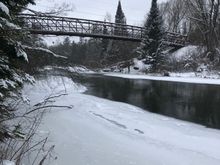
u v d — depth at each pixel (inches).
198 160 322.3
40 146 308.8
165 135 432.1
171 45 2174.0
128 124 482.0
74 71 652.7
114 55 2699.3
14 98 385.4
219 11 2030.0
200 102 780.0
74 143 336.5
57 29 1716.3
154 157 319.0
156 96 896.9
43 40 522.3
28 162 259.9
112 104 694.5
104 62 2659.9
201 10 1962.4
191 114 616.7
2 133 276.5
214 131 474.0
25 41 449.4
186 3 2194.9
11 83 297.6
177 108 687.7
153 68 2032.5
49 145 317.1
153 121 523.2
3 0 302.5
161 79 1599.4
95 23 1866.4
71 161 280.2
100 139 367.2
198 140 415.2
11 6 320.5
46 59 522.0
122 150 330.0
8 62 309.3
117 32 2075.5
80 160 285.9
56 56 550.3
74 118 477.7
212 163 316.2
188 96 901.2
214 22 1939.0
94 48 2849.4
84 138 363.9
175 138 419.8
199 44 2097.7
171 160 315.0
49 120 438.3
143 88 1123.9
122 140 374.0
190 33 2279.8
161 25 2124.8
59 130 388.5
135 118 535.5
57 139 344.8
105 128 433.7
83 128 416.5
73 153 302.0
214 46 1915.6
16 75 321.1
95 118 502.6
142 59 2212.1
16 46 308.8
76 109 566.9
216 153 361.7
